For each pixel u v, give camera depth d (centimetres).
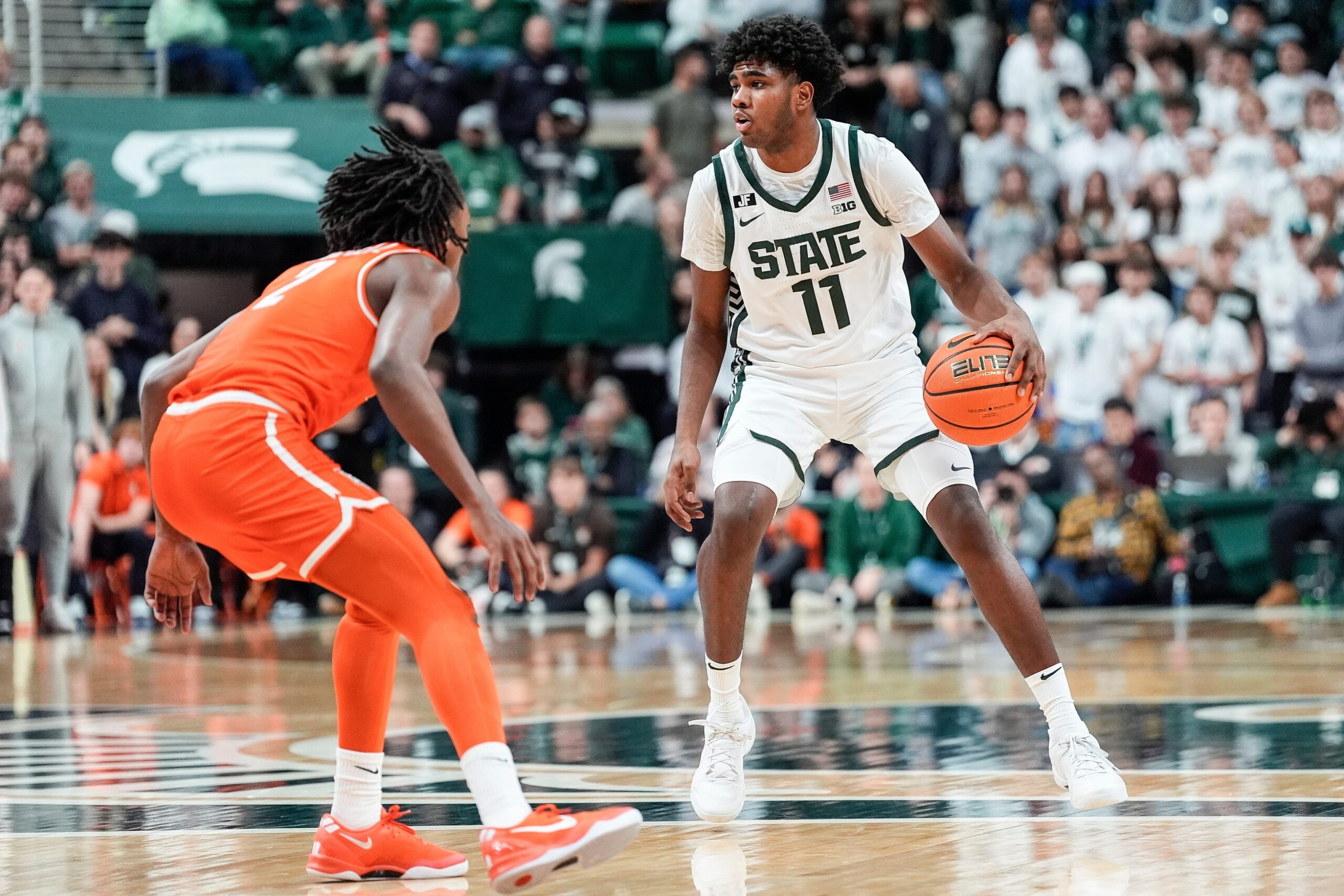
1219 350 3444
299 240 3950
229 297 3944
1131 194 3784
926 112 3728
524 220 3694
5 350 2942
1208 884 745
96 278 3241
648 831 930
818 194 984
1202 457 3331
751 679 1883
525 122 3728
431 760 1255
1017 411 956
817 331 1010
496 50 3934
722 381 3412
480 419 3750
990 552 966
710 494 3384
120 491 3122
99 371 3161
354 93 3862
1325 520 3241
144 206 3478
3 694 1861
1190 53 4138
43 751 1341
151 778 1178
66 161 3500
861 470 3334
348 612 829
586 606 3312
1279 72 4056
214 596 3325
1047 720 964
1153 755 1198
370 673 822
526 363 3709
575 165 3747
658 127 3728
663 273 3584
